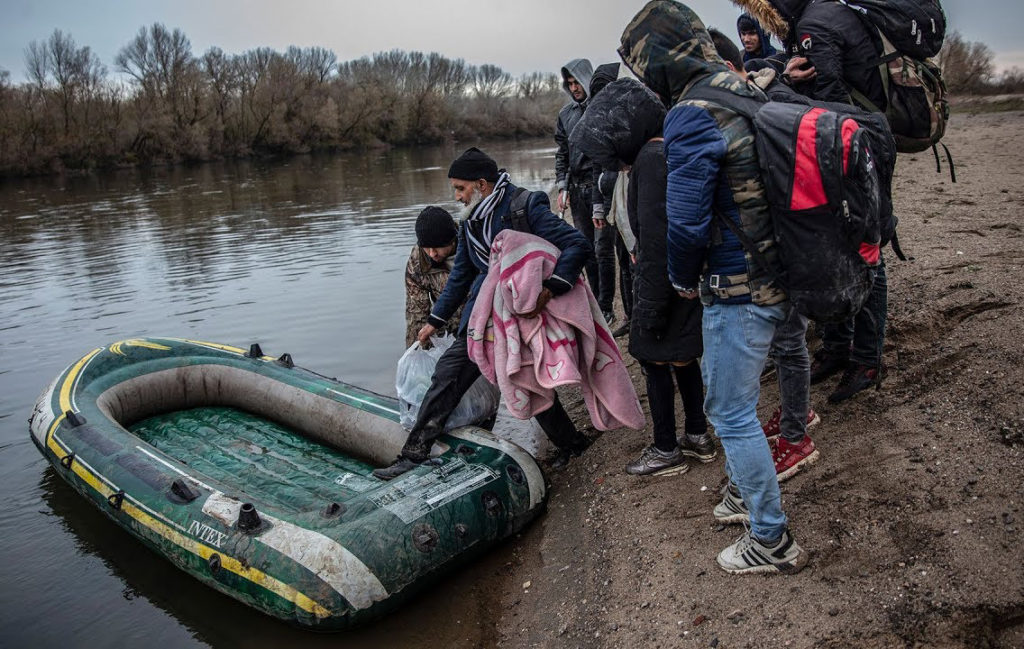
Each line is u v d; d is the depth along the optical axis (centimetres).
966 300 418
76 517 463
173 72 4316
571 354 378
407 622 348
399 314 835
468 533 372
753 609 276
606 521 367
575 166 581
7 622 370
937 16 336
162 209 1975
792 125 242
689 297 281
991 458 302
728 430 275
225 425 535
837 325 392
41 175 3478
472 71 7331
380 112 5138
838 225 242
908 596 257
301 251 1237
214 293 974
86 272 1156
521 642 324
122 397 531
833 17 342
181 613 371
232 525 363
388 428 461
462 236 409
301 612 330
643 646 281
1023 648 235
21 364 745
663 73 271
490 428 473
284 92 4681
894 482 309
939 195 735
